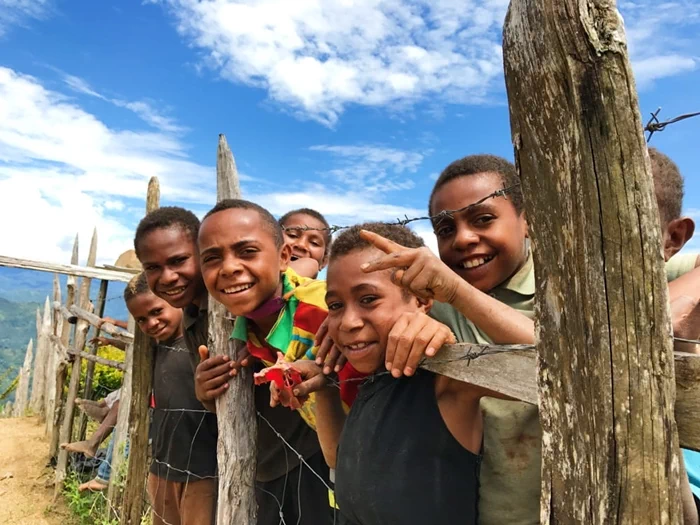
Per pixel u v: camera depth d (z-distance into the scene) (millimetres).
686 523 1258
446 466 1384
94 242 7559
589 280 843
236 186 2664
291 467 2670
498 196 1827
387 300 1478
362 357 1508
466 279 1875
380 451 1447
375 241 1314
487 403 1564
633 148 797
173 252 2697
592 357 852
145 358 3623
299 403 1906
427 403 1430
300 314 2197
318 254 4070
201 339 2904
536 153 895
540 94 861
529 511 1483
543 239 915
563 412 916
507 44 912
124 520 3684
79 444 6441
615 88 789
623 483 833
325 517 2600
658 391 822
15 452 8234
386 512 1397
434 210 1991
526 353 1093
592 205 824
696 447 825
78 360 7113
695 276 1521
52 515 6352
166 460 3350
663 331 818
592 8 787
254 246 2158
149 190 3754
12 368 14859
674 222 1814
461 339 1759
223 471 2334
